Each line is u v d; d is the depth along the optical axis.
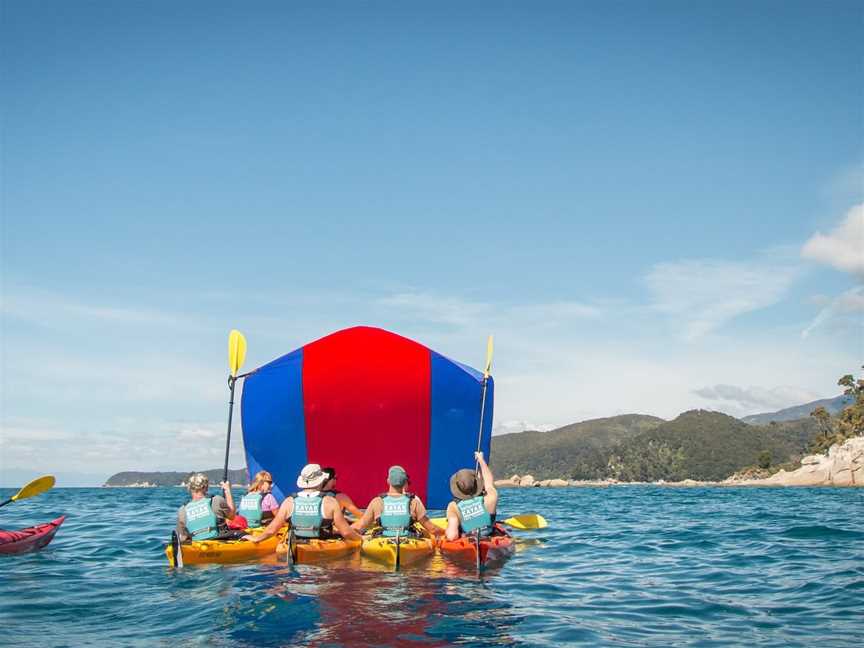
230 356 11.84
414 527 9.62
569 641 5.49
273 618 6.16
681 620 6.27
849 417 150.38
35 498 45.31
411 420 13.16
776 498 43.88
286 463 13.42
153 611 6.59
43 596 7.39
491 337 12.40
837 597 7.18
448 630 5.79
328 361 12.44
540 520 11.33
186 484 9.74
